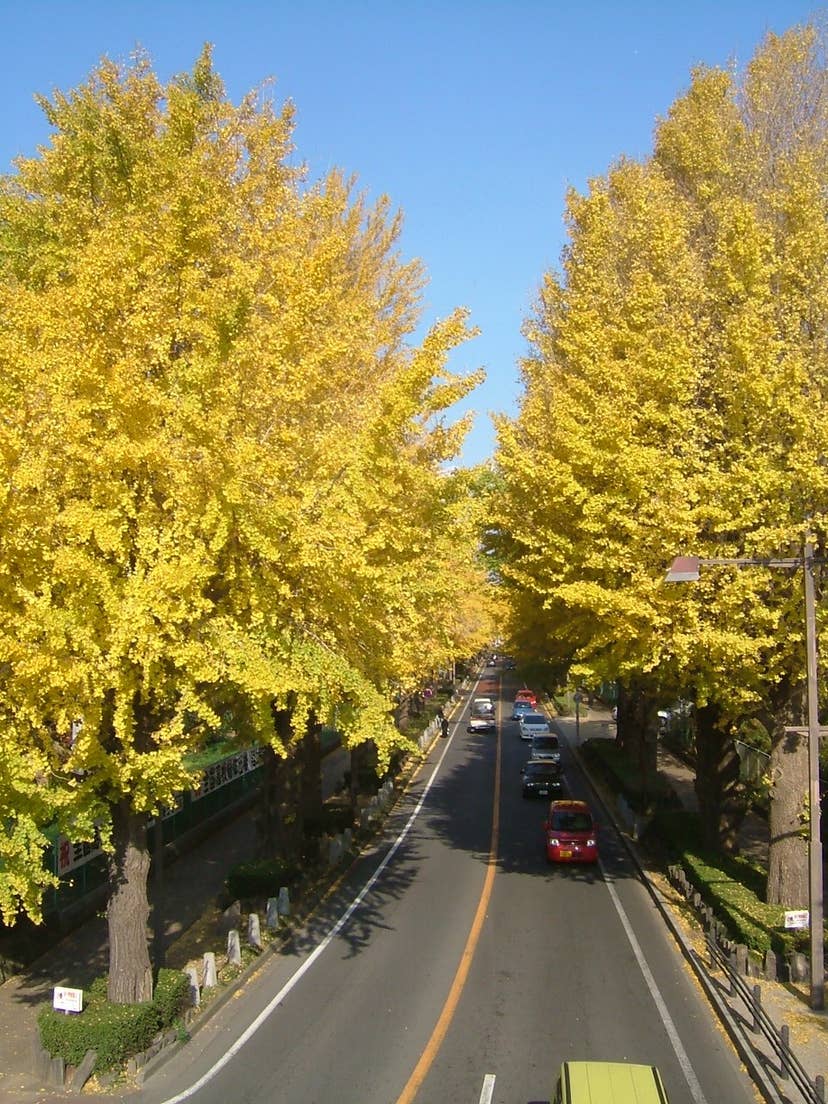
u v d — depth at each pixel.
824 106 20.42
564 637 20.47
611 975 15.13
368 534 12.73
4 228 16.12
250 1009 13.78
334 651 12.71
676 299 18.08
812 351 16.53
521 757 44.38
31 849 10.64
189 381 11.06
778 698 17.41
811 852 13.61
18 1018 13.66
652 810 28.02
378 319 18.73
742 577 15.56
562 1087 8.42
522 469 18.22
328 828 24.89
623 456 16.03
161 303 11.44
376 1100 10.77
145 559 10.66
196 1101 10.86
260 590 11.64
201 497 10.80
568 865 23.39
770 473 15.28
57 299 11.24
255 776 31.61
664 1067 11.64
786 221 17.59
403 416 12.48
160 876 14.25
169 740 11.41
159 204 12.43
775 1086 10.65
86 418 10.66
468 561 23.31
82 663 9.88
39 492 10.53
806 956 14.57
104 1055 11.39
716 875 18.75
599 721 59.78
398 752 38.53
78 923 17.84
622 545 16.69
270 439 11.84
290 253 13.55
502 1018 13.26
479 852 24.98
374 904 19.67
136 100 14.93
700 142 20.73
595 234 20.45
